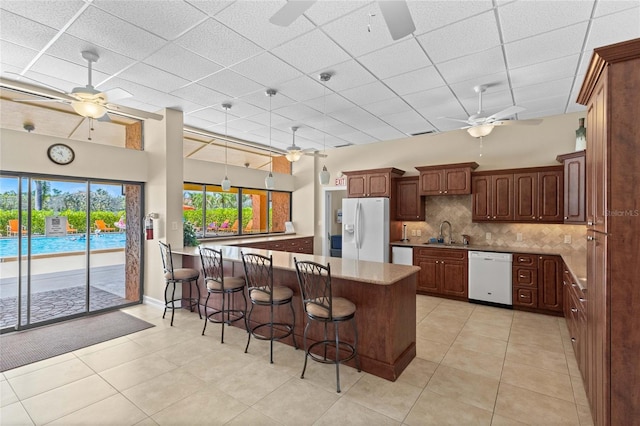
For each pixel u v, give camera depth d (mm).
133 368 2766
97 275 4293
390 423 2061
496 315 4230
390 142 6199
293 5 1600
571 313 3164
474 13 2248
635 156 1499
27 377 2613
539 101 4051
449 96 3883
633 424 1516
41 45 2652
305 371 2732
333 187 7000
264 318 3527
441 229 5590
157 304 4504
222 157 6242
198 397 2338
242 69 3141
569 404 2250
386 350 2635
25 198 3641
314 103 4121
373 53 2830
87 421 2074
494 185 4863
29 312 3674
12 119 3553
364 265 3178
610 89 1545
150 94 3805
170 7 2172
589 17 2281
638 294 1503
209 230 5988
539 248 4738
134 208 4648
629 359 1520
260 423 2061
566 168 4125
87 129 4180
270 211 7242
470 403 2273
